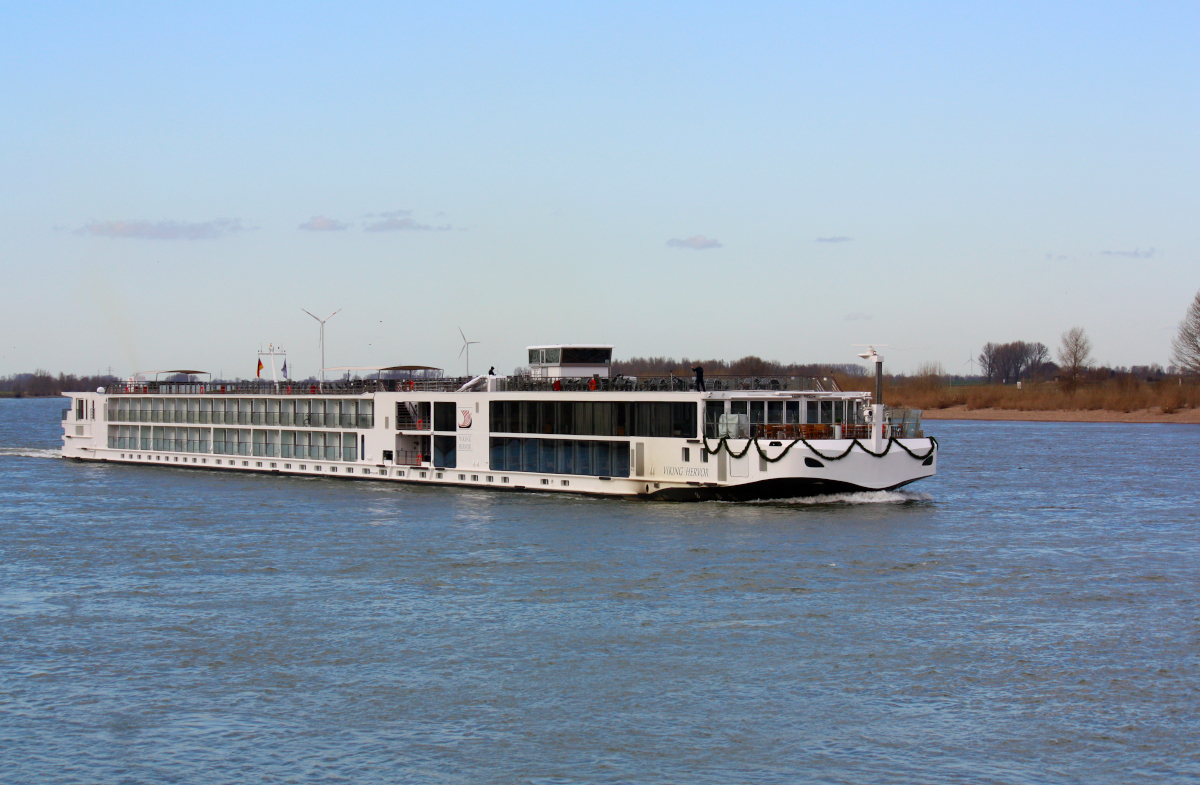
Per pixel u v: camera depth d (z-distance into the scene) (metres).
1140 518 84.56
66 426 137.62
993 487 106.44
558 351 100.88
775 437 81.44
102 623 52.47
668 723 40.38
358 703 42.31
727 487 82.12
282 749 38.56
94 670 46.00
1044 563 65.19
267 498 93.81
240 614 53.81
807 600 55.62
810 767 37.06
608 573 61.34
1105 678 44.56
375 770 37.03
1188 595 57.47
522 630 50.72
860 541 70.31
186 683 44.44
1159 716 40.84
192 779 36.53
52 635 50.62
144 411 128.38
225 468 118.50
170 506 89.75
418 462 104.25
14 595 57.94
